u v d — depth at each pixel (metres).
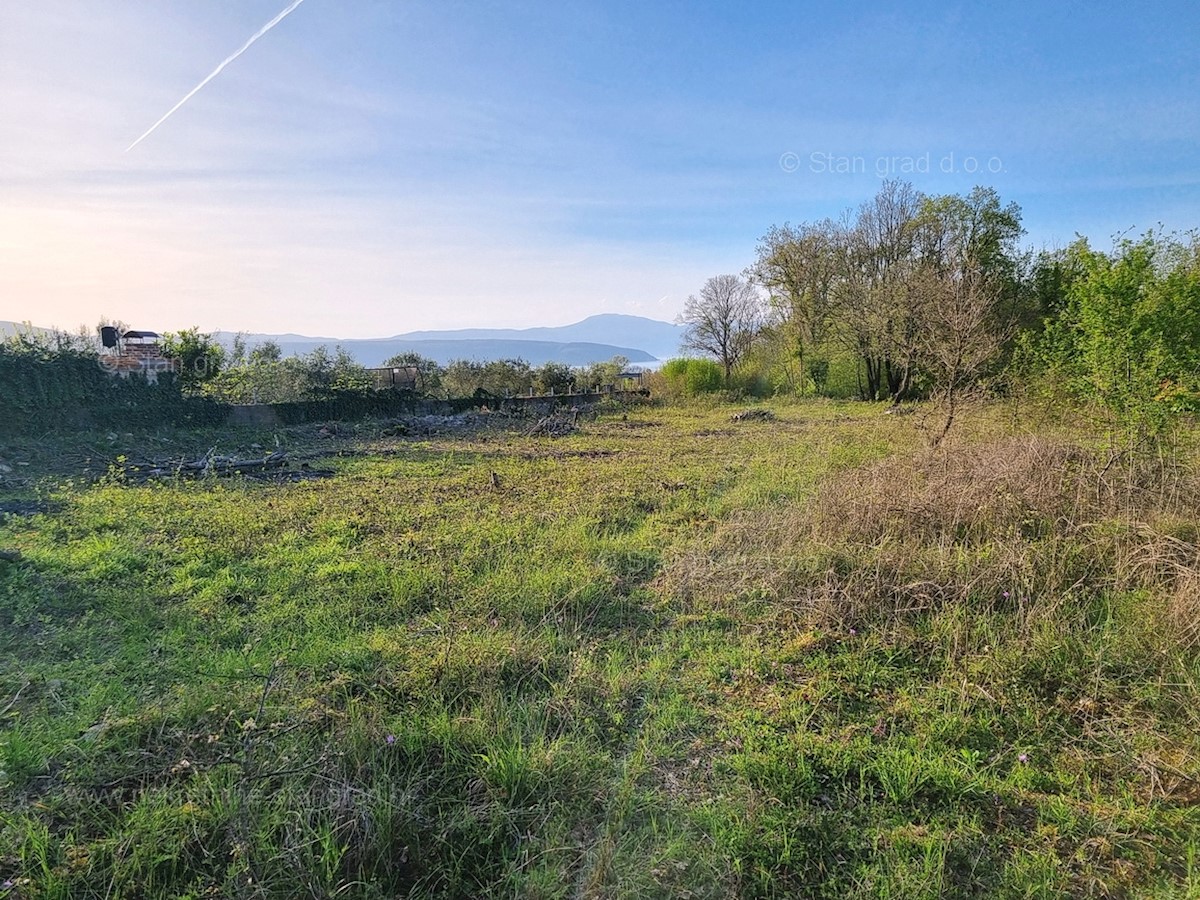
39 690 3.17
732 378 29.16
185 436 11.59
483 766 2.63
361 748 2.65
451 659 3.42
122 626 3.90
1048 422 8.62
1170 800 2.52
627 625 4.11
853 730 2.94
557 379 25.77
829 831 2.35
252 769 2.53
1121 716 3.03
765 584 4.44
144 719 2.87
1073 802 2.52
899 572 4.32
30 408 9.97
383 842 2.23
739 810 2.45
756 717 3.05
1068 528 4.87
